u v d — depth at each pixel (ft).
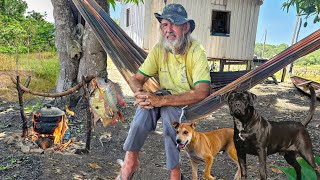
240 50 35.76
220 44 34.78
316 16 23.54
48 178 11.97
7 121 18.98
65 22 20.48
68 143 15.38
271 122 8.25
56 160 13.60
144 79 9.45
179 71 8.67
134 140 8.77
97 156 14.49
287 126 8.32
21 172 12.32
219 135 11.82
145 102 8.38
